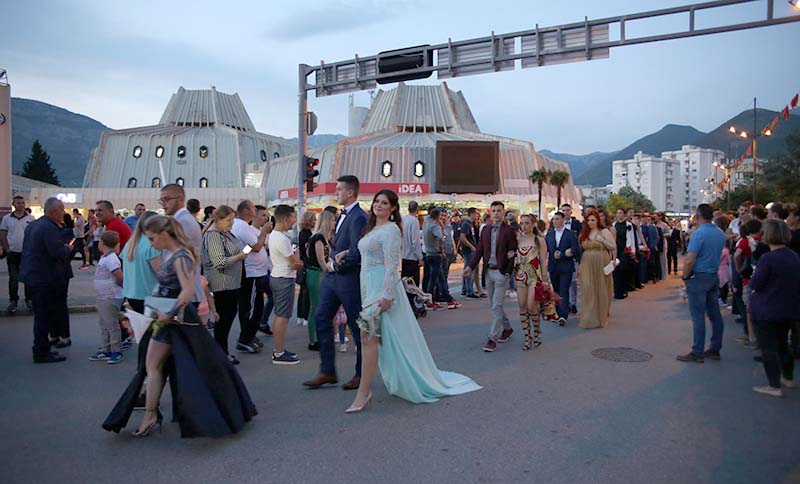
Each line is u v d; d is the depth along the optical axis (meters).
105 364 7.18
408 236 10.48
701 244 6.98
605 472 3.93
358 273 5.92
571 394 5.74
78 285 14.87
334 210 8.15
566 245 9.85
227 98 81.06
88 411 5.34
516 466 4.03
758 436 4.58
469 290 13.64
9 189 22.22
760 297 5.69
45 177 93.31
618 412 5.18
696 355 7.09
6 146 22.16
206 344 4.62
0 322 10.06
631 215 14.34
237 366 7.08
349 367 7.05
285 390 5.99
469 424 4.89
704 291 7.09
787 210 7.79
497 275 7.78
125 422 4.59
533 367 6.86
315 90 16.27
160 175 68.50
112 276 7.30
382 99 67.56
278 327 7.12
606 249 9.51
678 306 12.06
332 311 6.11
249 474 3.94
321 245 7.70
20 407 5.46
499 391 5.86
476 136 58.69
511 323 10.05
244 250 7.49
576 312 11.44
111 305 7.28
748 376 6.42
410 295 10.48
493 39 13.84
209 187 68.62
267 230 8.03
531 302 7.80
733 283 8.95
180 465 4.10
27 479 3.88
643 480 3.81
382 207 5.43
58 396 5.82
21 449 4.42
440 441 4.51
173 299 4.52
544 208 50.84
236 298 7.12
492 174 44.72
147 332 4.80
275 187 61.12
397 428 4.81
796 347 7.17
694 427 4.79
